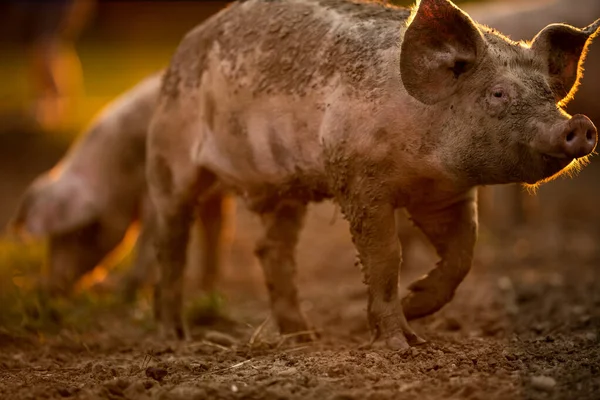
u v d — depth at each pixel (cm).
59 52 3716
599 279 1750
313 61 1240
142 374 1130
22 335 1429
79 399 1024
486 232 2280
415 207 1229
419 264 2036
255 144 1305
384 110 1155
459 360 1097
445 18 1107
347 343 1326
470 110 1110
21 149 3481
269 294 1416
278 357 1181
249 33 1323
